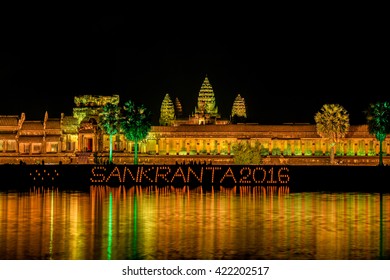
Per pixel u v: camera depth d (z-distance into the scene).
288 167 149.75
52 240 71.56
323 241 71.00
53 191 130.88
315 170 149.62
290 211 95.81
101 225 82.06
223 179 150.50
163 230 78.06
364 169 149.25
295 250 66.44
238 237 73.31
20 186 145.38
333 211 95.81
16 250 66.44
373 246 68.44
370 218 88.38
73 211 96.00
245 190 133.12
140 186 144.50
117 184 150.12
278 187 142.50
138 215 91.50
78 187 141.62
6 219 87.62
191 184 149.62
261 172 150.12
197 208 99.25
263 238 72.69
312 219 87.56
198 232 76.56
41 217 89.69
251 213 93.44
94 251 65.88
